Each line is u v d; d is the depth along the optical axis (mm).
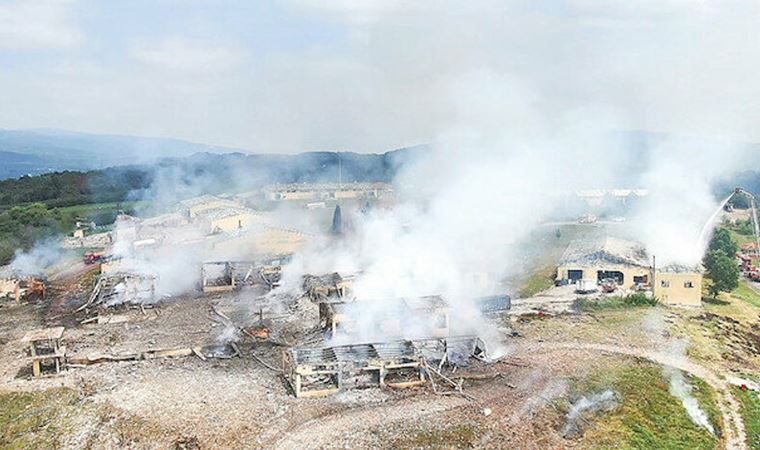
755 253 131250
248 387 60688
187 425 53656
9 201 192625
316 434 51938
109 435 52438
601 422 55562
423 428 52906
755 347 76562
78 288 101375
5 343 74938
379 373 60750
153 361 67812
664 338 74812
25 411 56844
